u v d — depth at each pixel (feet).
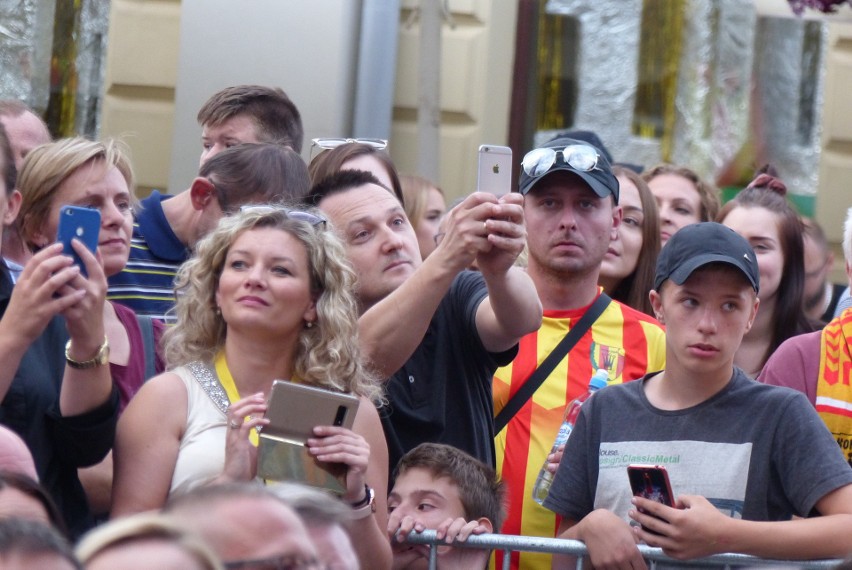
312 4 71.56
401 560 41.01
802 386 47.03
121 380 41.78
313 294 38.63
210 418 37.01
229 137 57.88
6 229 44.47
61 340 38.47
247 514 24.07
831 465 39.06
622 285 59.36
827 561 37.50
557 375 48.08
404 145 75.25
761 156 79.77
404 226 46.70
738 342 40.65
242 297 37.78
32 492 26.04
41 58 75.77
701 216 65.21
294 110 59.57
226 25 71.82
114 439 36.63
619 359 48.70
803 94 79.82
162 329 44.11
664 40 79.00
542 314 45.68
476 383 45.06
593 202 49.16
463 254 40.93
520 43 77.36
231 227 38.96
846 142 79.82
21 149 51.52
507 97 77.20
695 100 79.41
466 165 76.48
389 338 40.98
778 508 39.75
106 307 42.93
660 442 40.45
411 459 42.16
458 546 40.34
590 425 41.83
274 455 34.65
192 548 20.43
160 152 74.84
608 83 78.38
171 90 74.95
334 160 50.96
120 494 35.94
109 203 43.24
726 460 39.81
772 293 56.59
